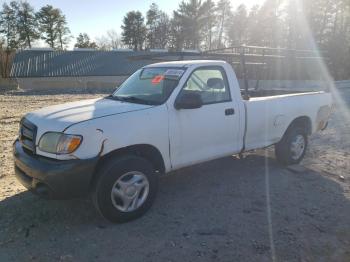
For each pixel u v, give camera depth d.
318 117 6.89
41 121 4.23
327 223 4.41
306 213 4.67
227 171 6.21
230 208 4.79
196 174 6.05
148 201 4.50
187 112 4.79
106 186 4.10
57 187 3.88
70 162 3.88
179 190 5.38
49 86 39.34
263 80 7.89
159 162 4.65
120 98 5.07
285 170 6.30
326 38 44.88
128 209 4.34
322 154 7.32
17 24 65.00
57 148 3.93
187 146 4.85
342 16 46.22
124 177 4.26
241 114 5.45
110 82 39.84
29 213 4.56
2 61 56.34
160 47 73.94
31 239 3.99
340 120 11.36
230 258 3.68
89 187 4.09
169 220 4.44
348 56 39.47
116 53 46.12
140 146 4.39
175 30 64.56
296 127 6.47
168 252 3.77
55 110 4.49
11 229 4.20
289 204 4.93
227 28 65.81
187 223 4.38
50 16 66.88
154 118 4.45
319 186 5.59
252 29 57.06
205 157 5.10
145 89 5.07
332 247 3.90
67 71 40.50
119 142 4.14
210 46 65.12
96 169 4.15
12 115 14.31
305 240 4.02
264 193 5.29
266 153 7.23
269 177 5.94
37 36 67.31
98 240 3.98
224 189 5.42
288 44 48.78
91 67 42.09
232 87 5.43
